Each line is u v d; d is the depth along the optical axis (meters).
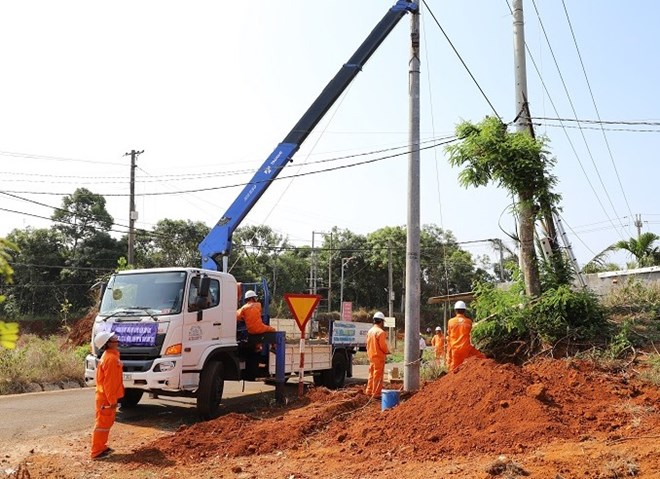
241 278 57.28
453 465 7.35
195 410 13.16
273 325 17.61
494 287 14.11
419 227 11.99
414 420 9.19
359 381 19.72
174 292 11.78
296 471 7.79
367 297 69.44
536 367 10.96
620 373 10.64
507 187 13.23
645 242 25.17
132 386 11.24
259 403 14.12
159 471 8.12
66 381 17.59
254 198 15.69
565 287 12.73
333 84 16.34
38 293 47.25
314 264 59.50
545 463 6.85
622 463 6.49
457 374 9.95
